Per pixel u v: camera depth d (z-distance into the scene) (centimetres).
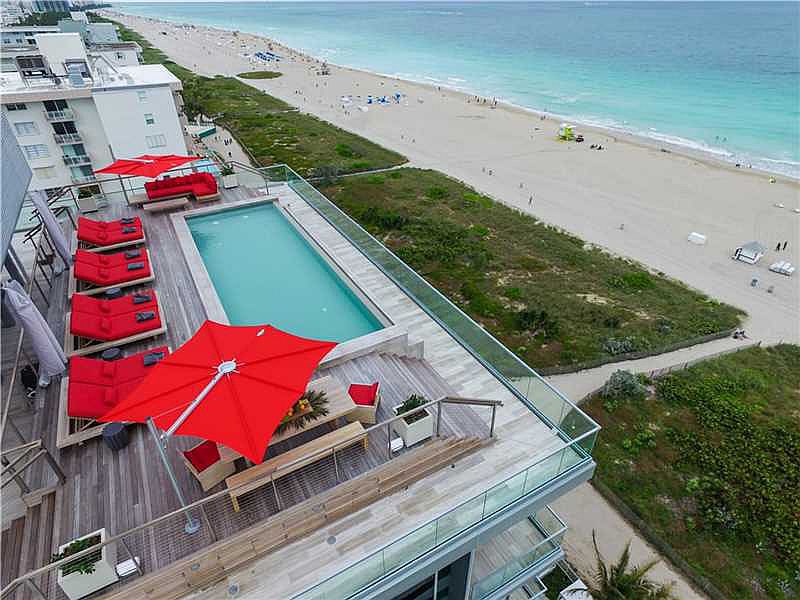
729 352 2603
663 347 2570
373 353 1205
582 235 3881
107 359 1075
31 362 1084
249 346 799
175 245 1631
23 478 844
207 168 2356
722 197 4644
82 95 3269
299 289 1501
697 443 2025
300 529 778
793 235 3919
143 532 768
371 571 710
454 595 1035
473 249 3506
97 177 3541
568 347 2564
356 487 842
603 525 1723
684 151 6019
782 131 6794
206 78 10069
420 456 912
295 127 6594
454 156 5738
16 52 5016
